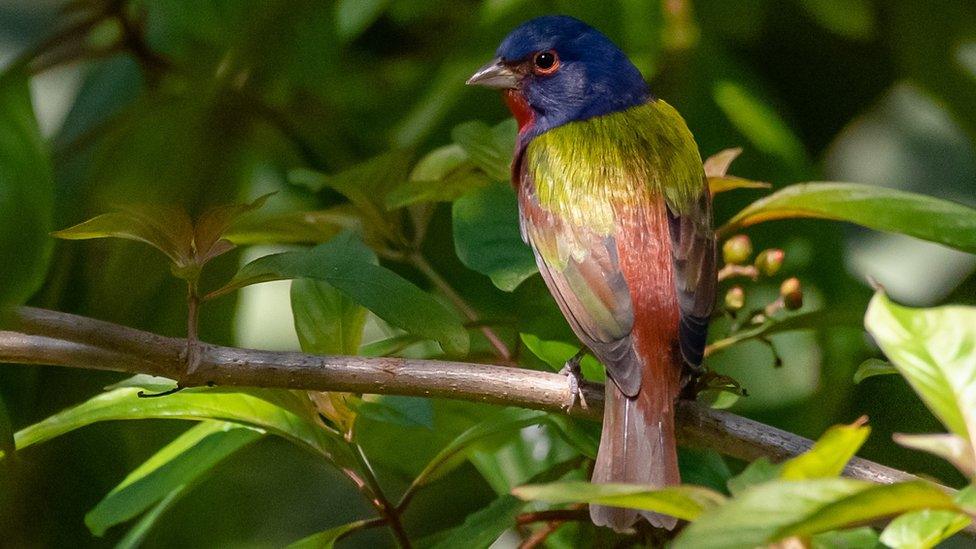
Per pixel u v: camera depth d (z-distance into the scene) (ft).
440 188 30.19
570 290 29.48
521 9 39.83
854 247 41.91
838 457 17.51
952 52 42.57
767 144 38.63
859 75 44.96
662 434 26.91
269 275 24.17
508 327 33.37
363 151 41.57
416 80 42.34
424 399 28.30
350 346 26.99
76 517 39.60
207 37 41.34
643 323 28.55
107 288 39.81
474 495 41.45
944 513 19.39
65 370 39.52
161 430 39.42
